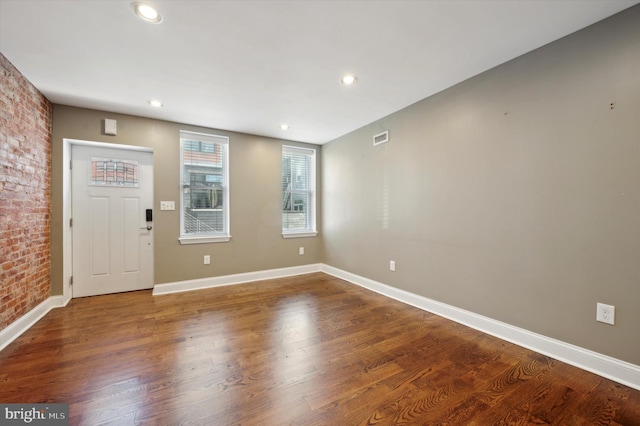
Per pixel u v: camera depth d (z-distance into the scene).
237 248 4.07
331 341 2.27
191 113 3.32
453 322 2.65
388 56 2.15
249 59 2.17
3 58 2.12
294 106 3.12
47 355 2.02
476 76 2.46
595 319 1.81
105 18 1.69
